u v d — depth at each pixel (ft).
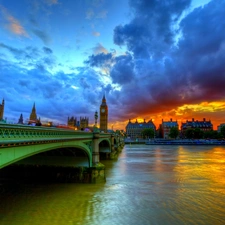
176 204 80.18
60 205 77.36
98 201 82.79
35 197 86.74
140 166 182.09
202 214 70.54
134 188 103.76
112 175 138.51
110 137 249.96
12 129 50.62
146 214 70.13
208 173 146.51
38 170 116.37
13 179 116.98
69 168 115.03
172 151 360.48
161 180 122.93
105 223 62.69
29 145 60.39
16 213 69.10
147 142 632.79
